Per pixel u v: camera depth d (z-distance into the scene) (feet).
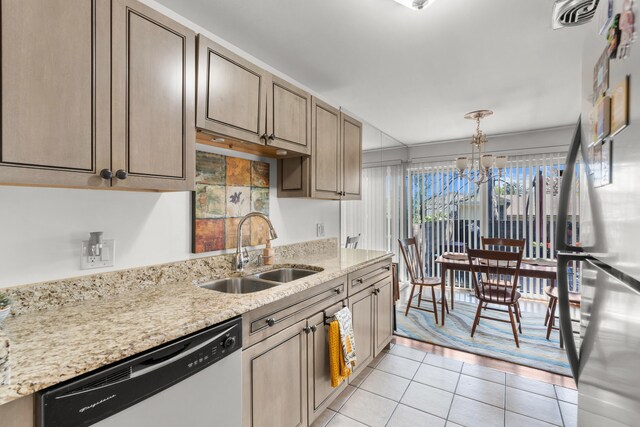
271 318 4.67
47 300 3.97
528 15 5.64
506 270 10.08
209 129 4.92
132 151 3.94
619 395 1.85
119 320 3.59
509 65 7.62
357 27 6.04
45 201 4.03
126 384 2.91
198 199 5.89
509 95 9.60
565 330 2.97
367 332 7.64
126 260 4.85
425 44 6.64
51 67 3.24
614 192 1.85
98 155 3.62
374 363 8.36
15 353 2.79
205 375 3.64
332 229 10.12
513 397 6.88
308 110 7.18
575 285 12.33
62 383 2.55
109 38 3.72
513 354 8.84
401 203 16.30
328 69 7.83
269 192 7.64
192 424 3.49
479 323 11.21
